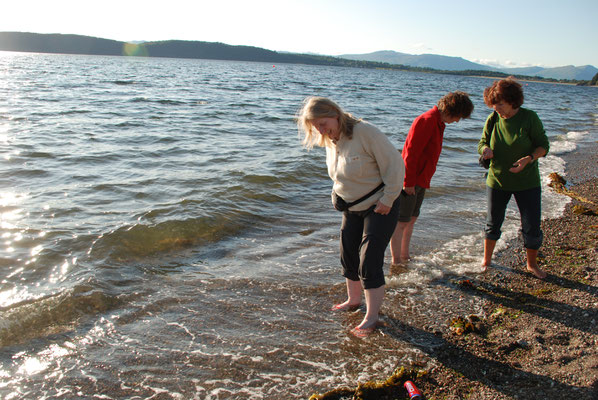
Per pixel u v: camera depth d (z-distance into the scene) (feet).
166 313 11.43
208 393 8.61
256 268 14.39
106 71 175.01
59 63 236.43
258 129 45.93
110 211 18.52
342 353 10.04
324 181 25.89
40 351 9.68
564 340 10.35
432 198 23.98
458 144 42.88
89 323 10.83
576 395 8.36
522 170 13.07
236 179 24.41
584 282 13.55
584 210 21.45
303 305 12.16
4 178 23.09
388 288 13.26
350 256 11.32
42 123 42.73
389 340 10.57
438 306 12.29
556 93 238.68
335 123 9.55
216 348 10.03
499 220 14.32
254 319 11.32
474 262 15.49
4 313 10.88
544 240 17.63
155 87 105.40
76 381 8.78
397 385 8.89
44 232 15.92
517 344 10.32
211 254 15.35
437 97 128.67
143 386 8.73
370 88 160.35
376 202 10.11
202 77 170.09
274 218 19.38
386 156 9.61
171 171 25.89
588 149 43.14
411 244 17.04
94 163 27.32
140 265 14.15
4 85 87.25
